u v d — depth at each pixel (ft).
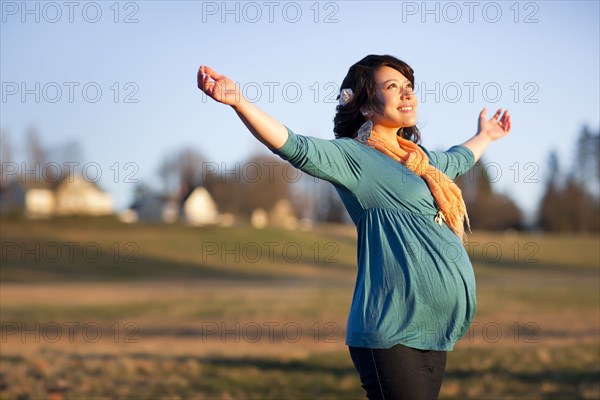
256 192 463.42
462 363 51.37
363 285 15.84
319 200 475.31
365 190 15.97
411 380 15.31
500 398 39.22
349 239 376.89
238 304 134.00
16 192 408.67
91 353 59.62
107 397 39.24
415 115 16.85
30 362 51.31
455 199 16.33
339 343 71.31
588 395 39.34
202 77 14.48
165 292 176.76
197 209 466.29
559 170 442.09
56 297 159.33
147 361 53.01
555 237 392.06
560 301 135.85
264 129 14.76
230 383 45.65
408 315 15.51
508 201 408.46
